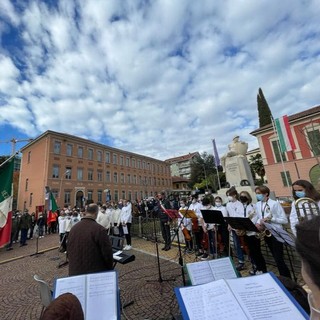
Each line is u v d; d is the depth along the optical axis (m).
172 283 4.49
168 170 57.09
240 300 1.36
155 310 3.52
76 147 32.06
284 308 1.29
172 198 9.14
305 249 0.70
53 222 16.22
